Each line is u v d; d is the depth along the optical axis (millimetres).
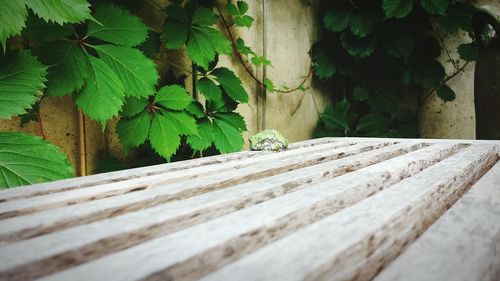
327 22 1033
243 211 193
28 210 210
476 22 1033
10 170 333
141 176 321
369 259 157
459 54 996
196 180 278
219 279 120
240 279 120
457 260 145
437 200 241
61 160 355
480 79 1035
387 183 289
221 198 221
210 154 691
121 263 131
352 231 162
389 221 176
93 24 440
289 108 1000
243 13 787
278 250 143
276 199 217
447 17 955
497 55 1002
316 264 130
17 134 350
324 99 1135
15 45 507
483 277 135
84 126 584
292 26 1006
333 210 225
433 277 131
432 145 488
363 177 275
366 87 1088
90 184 285
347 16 1020
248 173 301
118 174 318
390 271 136
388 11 919
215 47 574
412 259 146
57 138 559
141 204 224
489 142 535
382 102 1071
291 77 1002
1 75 348
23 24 332
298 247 146
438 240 167
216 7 729
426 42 1071
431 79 1032
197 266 139
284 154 416
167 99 511
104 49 442
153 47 571
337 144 509
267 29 928
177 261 132
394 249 173
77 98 413
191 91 735
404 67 1067
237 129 638
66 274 123
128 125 497
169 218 183
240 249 158
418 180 266
